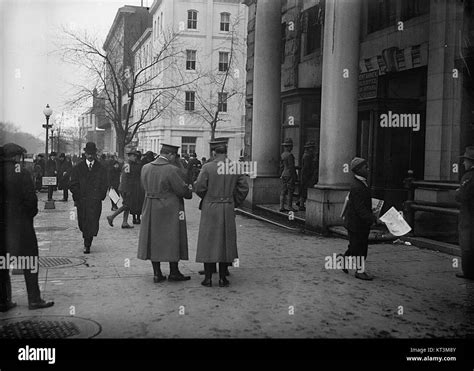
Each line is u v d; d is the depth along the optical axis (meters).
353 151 11.33
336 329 5.25
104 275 7.33
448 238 10.01
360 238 7.32
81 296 6.28
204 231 6.73
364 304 6.10
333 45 11.13
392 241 10.08
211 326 5.28
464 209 7.27
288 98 17.47
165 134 25.98
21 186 5.53
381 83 13.01
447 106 10.77
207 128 26.39
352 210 7.34
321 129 11.52
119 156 21.38
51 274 7.35
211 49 25.88
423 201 10.68
